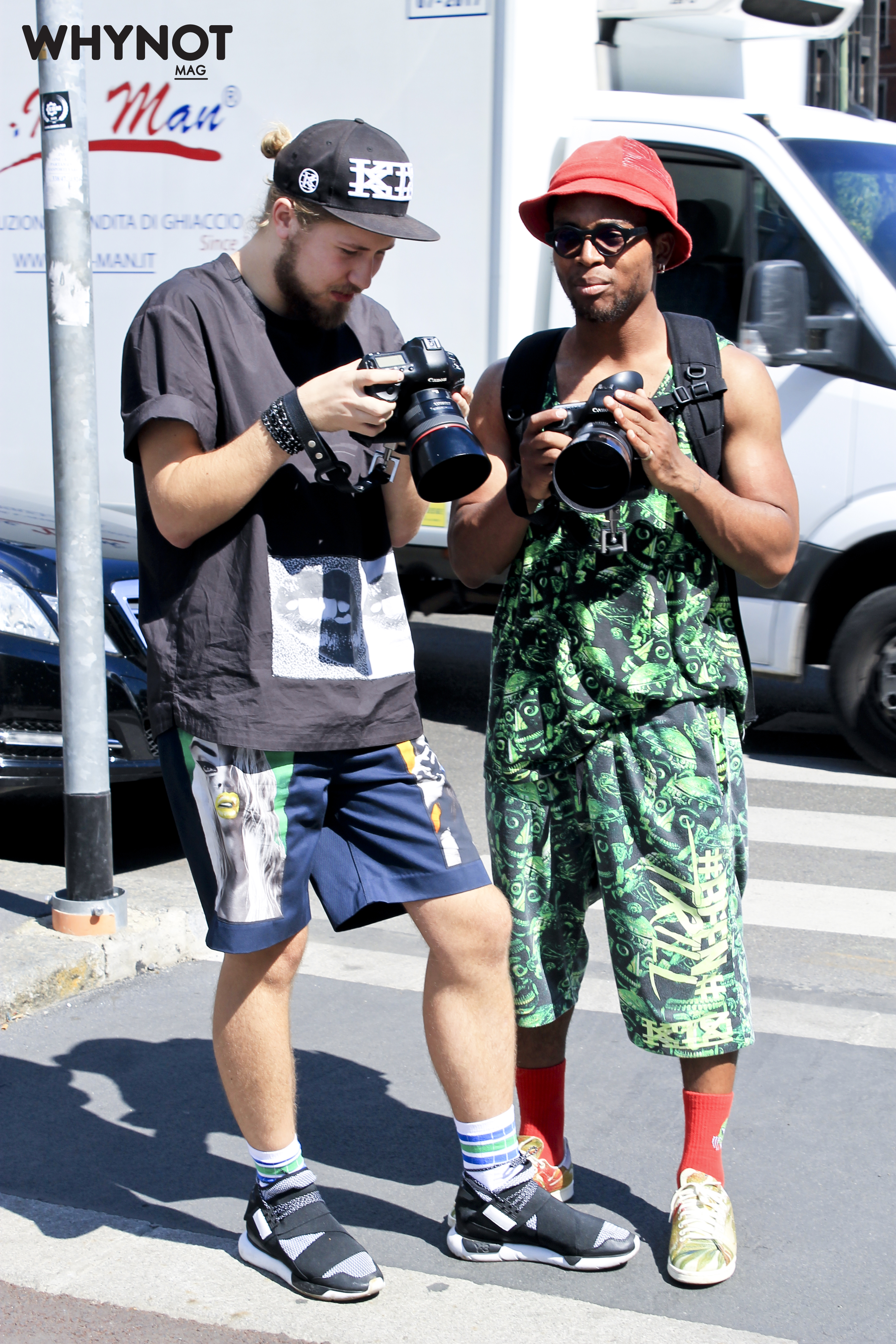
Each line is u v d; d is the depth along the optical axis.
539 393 2.68
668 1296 2.55
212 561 2.42
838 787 6.42
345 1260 2.53
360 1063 3.52
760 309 6.23
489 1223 2.63
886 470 6.18
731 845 2.63
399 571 7.29
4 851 5.26
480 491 2.74
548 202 2.55
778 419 2.62
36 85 7.49
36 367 7.71
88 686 3.98
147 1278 2.60
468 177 6.66
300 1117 3.24
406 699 2.54
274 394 2.43
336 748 2.45
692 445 2.54
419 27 6.66
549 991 2.71
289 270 2.37
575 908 2.71
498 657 2.70
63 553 3.94
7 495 6.11
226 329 2.41
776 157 6.37
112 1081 3.41
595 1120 3.23
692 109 6.51
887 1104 3.32
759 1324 2.47
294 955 2.52
